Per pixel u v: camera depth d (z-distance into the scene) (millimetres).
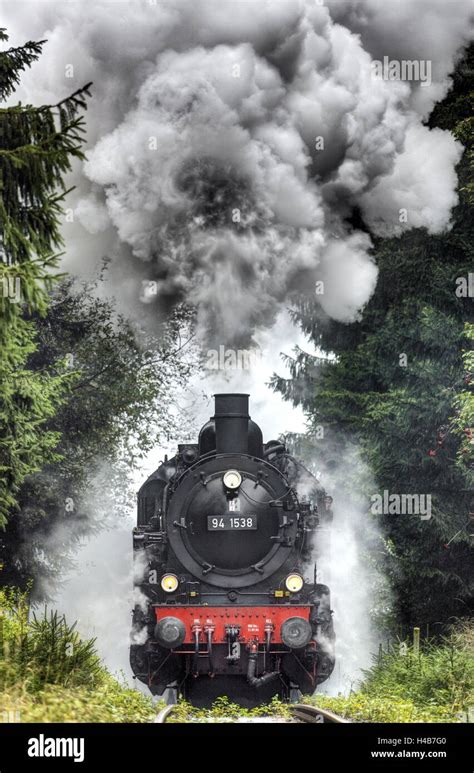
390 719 23984
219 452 32875
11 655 23078
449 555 40062
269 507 32125
